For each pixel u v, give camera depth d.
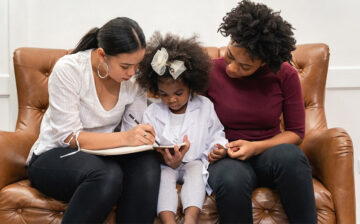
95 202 0.98
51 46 1.81
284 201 1.07
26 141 1.41
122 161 1.16
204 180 1.16
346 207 1.14
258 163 1.19
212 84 1.34
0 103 1.81
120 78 1.15
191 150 1.27
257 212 1.13
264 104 1.28
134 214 1.05
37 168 1.10
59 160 1.07
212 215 1.13
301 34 1.79
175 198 1.13
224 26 1.22
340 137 1.22
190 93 1.30
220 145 1.20
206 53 1.31
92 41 1.22
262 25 1.11
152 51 1.24
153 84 1.25
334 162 1.19
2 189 1.19
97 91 1.22
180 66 1.16
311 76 1.57
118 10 1.80
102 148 1.10
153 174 1.09
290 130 1.29
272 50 1.12
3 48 1.78
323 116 1.53
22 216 1.13
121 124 1.37
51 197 1.13
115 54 1.08
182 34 1.81
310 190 1.05
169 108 1.32
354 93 1.80
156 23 1.81
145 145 1.09
